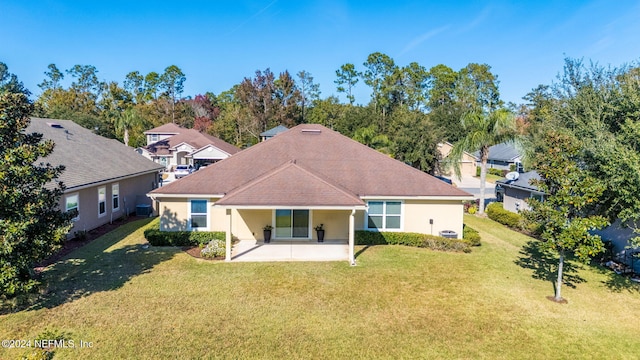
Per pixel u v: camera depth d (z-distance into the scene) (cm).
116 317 962
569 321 999
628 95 1285
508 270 1404
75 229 1734
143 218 2306
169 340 859
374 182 1827
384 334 909
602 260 1549
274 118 6538
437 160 3152
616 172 1141
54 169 1046
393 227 1812
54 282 1186
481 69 7512
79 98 6525
